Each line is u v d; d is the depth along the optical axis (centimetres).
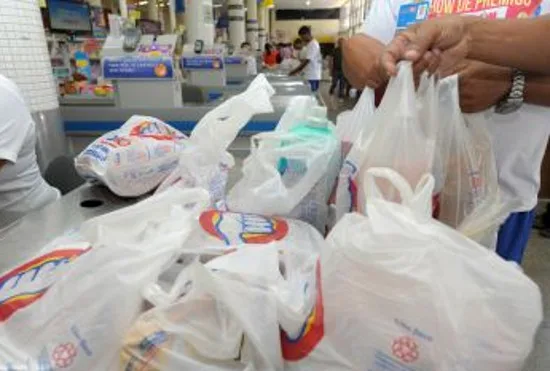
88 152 84
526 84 65
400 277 38
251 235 56
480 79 63
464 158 59
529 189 84
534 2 73
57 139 194
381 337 39
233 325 41
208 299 43
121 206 83
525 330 38
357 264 40
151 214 53
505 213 60
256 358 41
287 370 43
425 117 54
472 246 40
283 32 2252
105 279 43
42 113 184
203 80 339
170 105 202
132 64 196
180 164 73
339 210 60
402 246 39
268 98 72
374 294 39
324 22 2244
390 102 54
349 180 58
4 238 69
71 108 200
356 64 75
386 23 90
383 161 54
